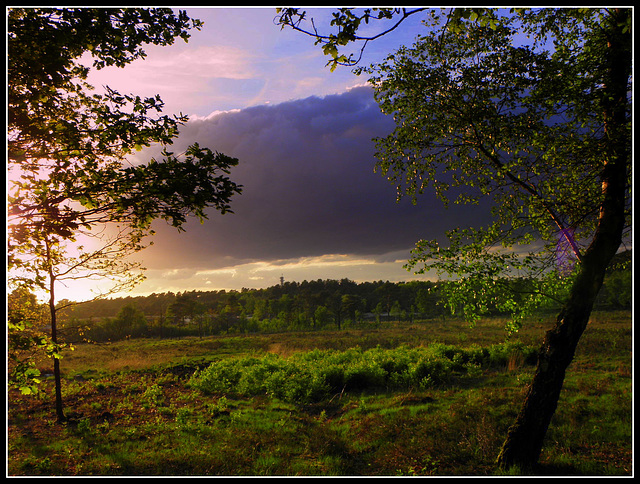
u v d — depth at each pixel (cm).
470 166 853
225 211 521
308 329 6250
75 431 1002
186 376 1919
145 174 505
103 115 506
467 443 764
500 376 1450
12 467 721
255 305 8875
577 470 624
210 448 851
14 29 462
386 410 1089
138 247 1003
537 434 651
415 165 840
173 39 579
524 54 676
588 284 639
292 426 1027
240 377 1702
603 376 1260
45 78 491
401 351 2095
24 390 500
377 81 800
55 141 533
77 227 515
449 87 738
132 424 1085
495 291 670
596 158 625
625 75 649
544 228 741
